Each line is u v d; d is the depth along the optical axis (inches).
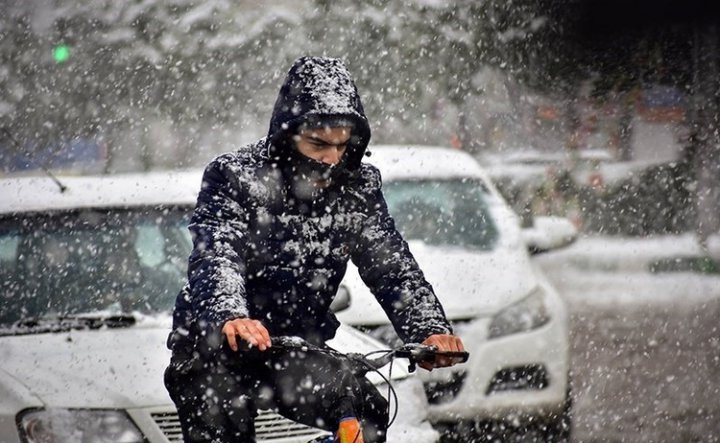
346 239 542.9
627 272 2080.5
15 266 816.9
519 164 2716.5
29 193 871.1
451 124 2699.3
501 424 952.3
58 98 2632.9
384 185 1163.9
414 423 711.1
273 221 530.0
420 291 539.8
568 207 2645.2
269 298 537.0
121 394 639.8
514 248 1082.1
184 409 519.8
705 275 2050.9
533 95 2763.3
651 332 1574.8
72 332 730.2
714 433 1028.5
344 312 952.3
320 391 480.1
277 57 2650.1
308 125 512.7
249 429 510.3
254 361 510.9
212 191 528.4
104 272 812.6
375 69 2655.0
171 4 2650.1
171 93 2637.8
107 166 2618.1
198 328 510.3
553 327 980.6
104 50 2650.1
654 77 2706.7
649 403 1149.1
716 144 2581.2
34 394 636.7
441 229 1113.4
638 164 2600.9
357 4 2642.7
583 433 1028.5
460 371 939.3
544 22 2699.3
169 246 833.5
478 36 2674.7
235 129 2645.2
